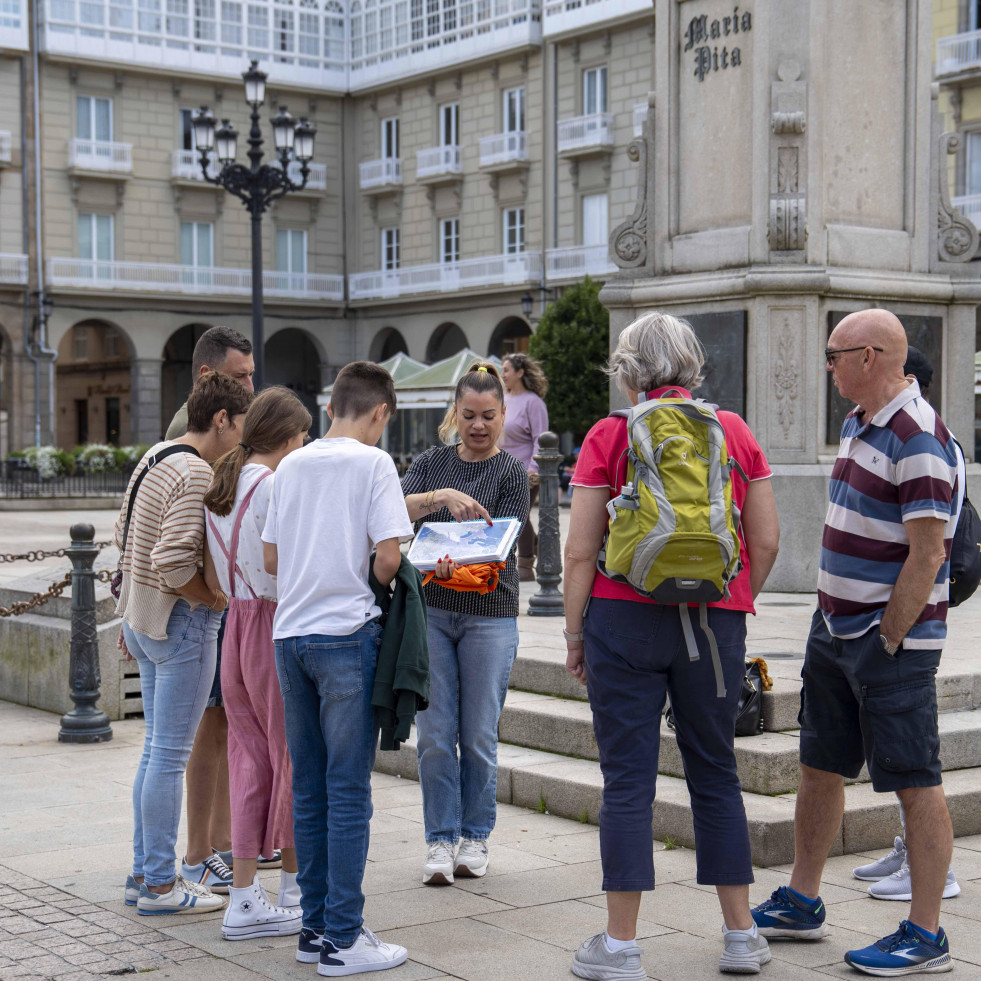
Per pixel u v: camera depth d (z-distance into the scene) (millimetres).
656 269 8703
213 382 4266
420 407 27938
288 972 3574
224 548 3939
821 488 7895
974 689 5438
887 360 3518
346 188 40312
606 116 33188
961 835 4770
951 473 3525
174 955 3717
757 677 4961
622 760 3455
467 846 4457
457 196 37469
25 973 3549
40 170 35500
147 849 4078
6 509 26359
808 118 7934
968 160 28609
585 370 28734
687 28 8523
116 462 32281
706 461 3324
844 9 8102
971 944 3713
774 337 7961
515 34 35000
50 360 36000
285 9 38719
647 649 3418
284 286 39031
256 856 3932
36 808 5449
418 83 38188
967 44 28188
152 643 4074
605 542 3523
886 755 3504
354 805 3578
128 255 36938
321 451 3688
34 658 7855
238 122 38312
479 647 4434
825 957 3645
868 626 3520
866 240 8188
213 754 4367
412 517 4387
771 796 4656
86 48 35594
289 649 3625
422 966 3584
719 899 3766
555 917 4000
